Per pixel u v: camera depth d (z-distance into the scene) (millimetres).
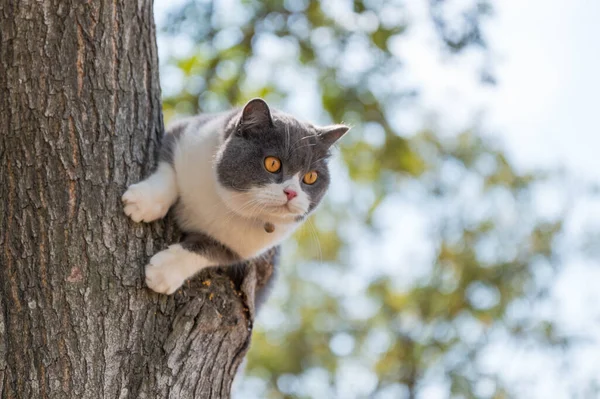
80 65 3781
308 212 4602
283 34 7473
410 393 9703
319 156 4594
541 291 9977
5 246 3527
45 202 3557
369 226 10180
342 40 7508
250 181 4270
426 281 10117
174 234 4188
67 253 3504
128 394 3428
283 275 11016
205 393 3623
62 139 3656
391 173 8898
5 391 3324
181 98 7262
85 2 3852
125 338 3506
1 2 3801
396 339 10016
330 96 7754
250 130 4352
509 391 9297
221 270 4223
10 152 3635
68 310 3426
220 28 7258
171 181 4078
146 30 4152
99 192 3670
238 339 3838
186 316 3660
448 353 9594
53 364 3348
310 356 10367
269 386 10000
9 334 3408
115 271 3584
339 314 10953
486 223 10352
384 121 7906
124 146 3871
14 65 3719
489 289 9906
